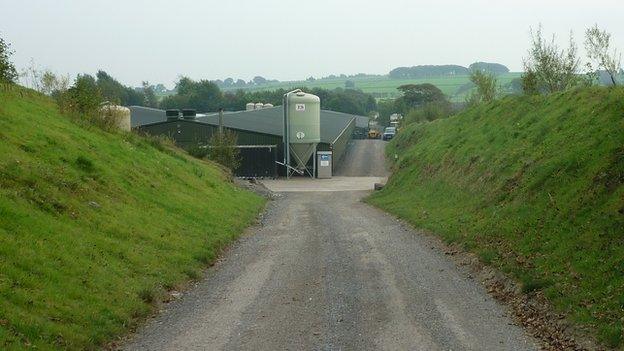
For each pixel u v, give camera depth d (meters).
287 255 17.30
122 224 15.76
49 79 36.16
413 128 71.62
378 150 81.19
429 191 31.02
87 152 20.69
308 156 59.41
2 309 8.70
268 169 59.25
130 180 20.81
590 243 12.53
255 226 23.83
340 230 22.42
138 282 12.31
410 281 13.89
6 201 12.63
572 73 32.69
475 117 37.47
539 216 15.98
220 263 16.20
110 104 31.17
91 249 12.86
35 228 12.28
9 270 10.02
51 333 8.74
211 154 47.84
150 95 149.00
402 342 9.66
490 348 9.38
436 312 11.36
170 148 36.38
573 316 10.21
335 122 86.25
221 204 25.08
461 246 17.56
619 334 9.00
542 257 13.45
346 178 57.56
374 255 17.14
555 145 20.86
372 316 11.12
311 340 9.78
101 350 9.12
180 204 21.28
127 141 27.67
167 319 10.95
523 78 33.28
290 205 33.59
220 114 54.69
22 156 16.42
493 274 13.98
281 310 11.54
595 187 14.76
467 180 26.78
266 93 153.25
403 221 24.95
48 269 10.80
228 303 12.06
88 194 16.61
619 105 19.12
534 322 10.62
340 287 13.35
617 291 10.29
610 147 16.14
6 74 21.83
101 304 10.50
